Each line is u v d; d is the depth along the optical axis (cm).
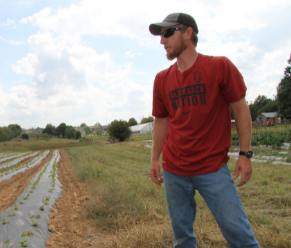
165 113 199
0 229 364
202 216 400
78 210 496
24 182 875
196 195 526
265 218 372
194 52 173
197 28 177
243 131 156
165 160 183
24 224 387
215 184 155
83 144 4822
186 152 165
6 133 6700
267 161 1062
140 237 300
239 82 157
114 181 718
